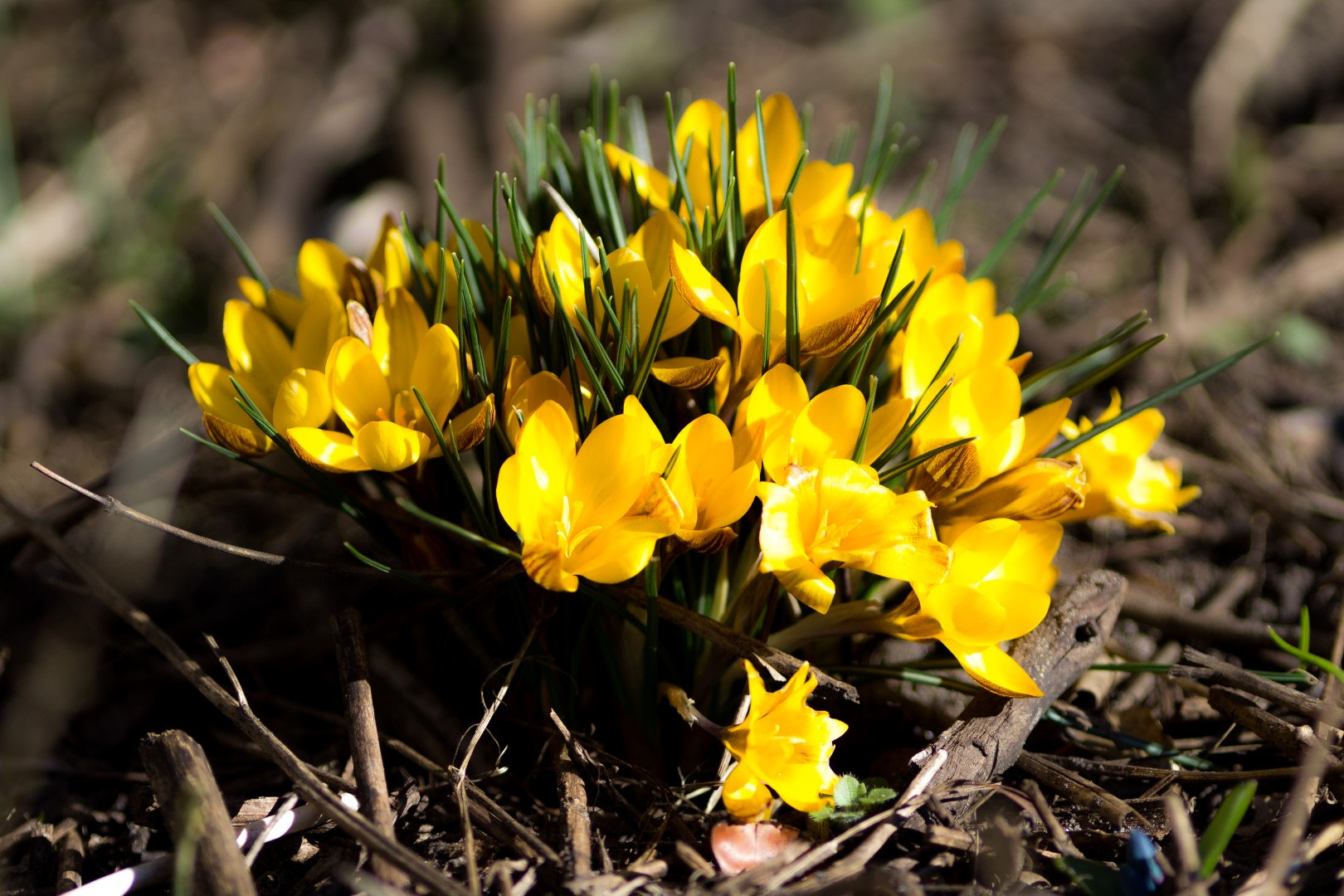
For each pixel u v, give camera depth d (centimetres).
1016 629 80
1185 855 77
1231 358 83
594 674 85
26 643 91
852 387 79
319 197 151
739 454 80
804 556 78
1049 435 81
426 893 78
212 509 100
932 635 80
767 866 79
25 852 84
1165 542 96
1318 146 138
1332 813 81
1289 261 120
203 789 79
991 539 80
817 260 81
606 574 78
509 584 83
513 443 81
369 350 81
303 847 81
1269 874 78
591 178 84
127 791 87
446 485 84
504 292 84
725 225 81
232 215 146
